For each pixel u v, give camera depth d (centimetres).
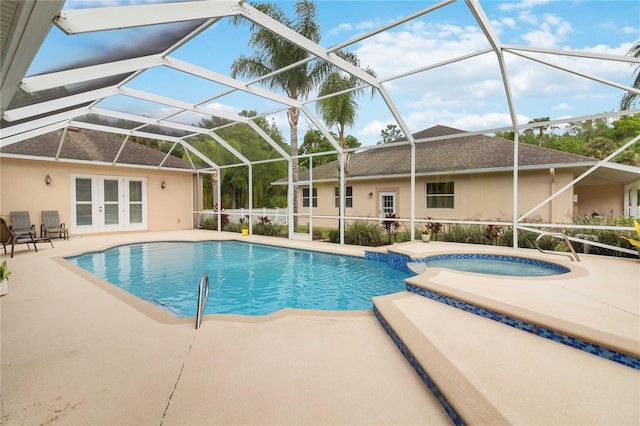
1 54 222
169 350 310
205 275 406
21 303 462
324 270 785
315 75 1177
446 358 263
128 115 941
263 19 514
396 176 1187
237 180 1527
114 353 304
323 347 318
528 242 805
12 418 210
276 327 370
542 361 263
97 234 1329
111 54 460
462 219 1028
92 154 1331
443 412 215
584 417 193
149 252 1027
